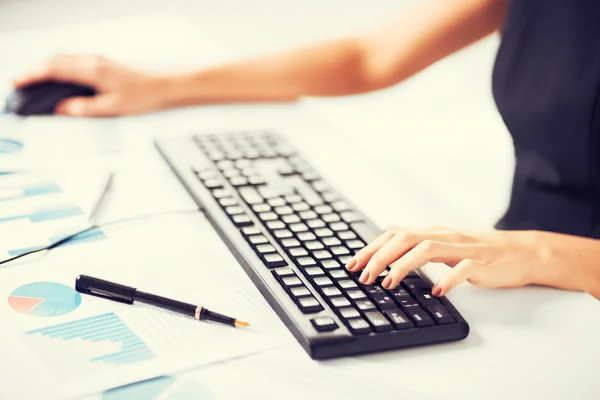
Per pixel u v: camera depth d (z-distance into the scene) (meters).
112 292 0.60
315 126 1.03
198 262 0.67
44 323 0.57
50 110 0.99
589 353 0.59
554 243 0.71
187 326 0.58
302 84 1.07
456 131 1.48
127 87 1.00
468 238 0.70
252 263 0.65
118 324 0.58
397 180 0.90
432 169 1.33
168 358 0.54
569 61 0.87
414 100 1.76
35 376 0.51
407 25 1.07
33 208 0.74
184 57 1.19
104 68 1.00
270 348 0.56
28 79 0.98
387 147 1.36
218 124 1.00
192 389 0.51
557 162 0.90
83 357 0.53
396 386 0.53
